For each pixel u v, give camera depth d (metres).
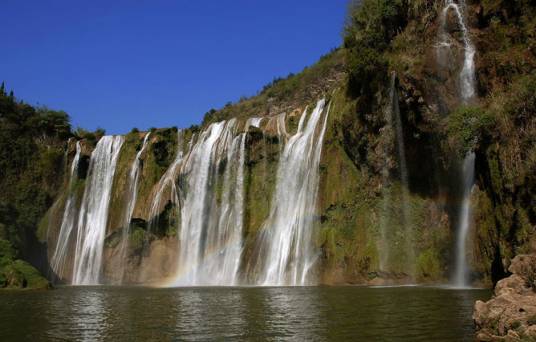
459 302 21.17
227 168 47.38
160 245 48.88
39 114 60.22
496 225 26.70
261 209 44.81
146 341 14.38
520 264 16.94
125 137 55.28
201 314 19.69
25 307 23.41
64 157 57.22
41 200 55.62
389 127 36.22
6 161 56.22
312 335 14.65
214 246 45.94
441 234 34.12
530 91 24.02
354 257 36.91
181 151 53.00
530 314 12.65
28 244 53.28
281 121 46.91
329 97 43.28
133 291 34.28
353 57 37.88
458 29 33.69
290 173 43.69
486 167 27.69
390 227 36.41
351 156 39.28
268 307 21.59
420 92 33.97
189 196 48.91
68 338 15.01
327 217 39.44
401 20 37.66
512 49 30.42
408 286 32.25
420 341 13.37
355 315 18.30
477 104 30.61
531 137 23.20
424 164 35.44
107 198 53.53
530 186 22.61
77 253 52.84
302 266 39.31
